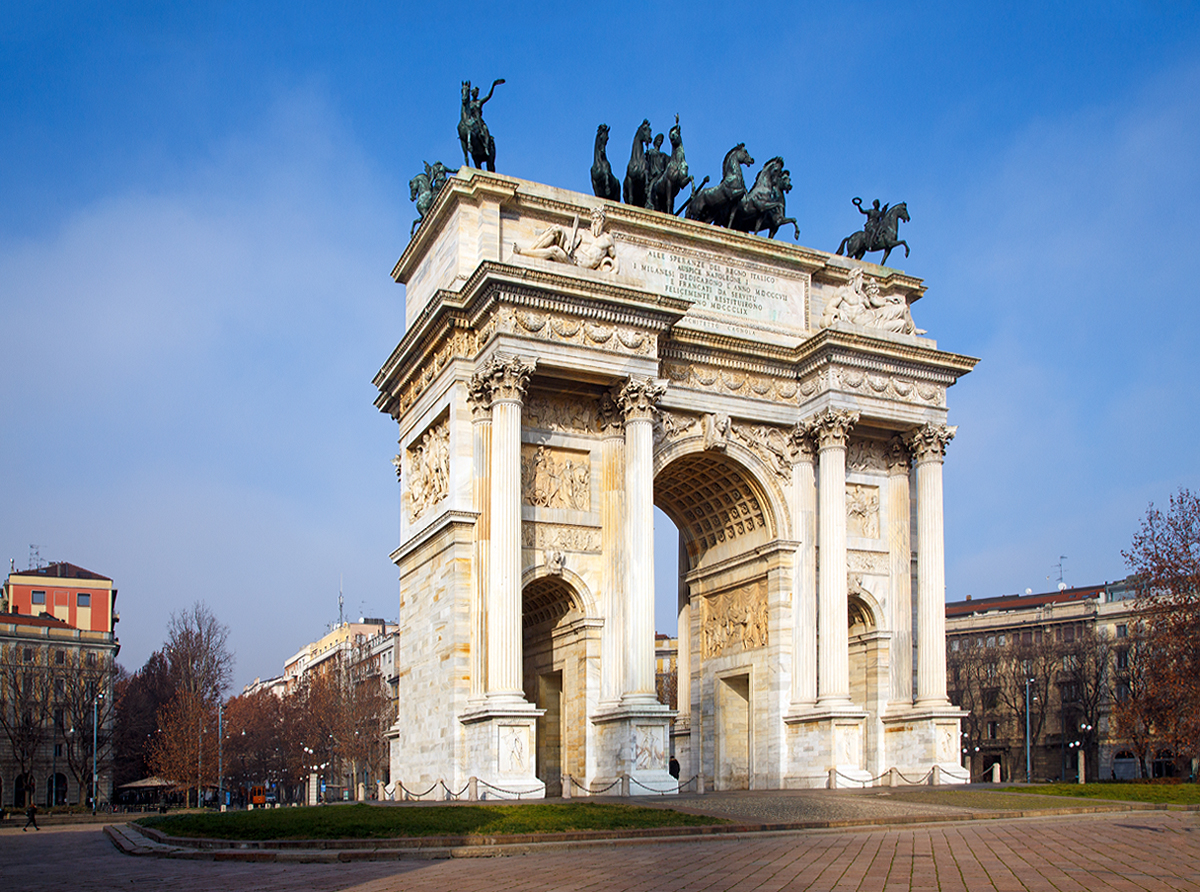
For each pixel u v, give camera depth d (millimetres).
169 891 28844
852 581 76250
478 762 58625
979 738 168750
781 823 43344
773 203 79688
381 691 180125
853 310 77250
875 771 74938
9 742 166000
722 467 76000
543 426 67250
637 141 77125
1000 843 37188
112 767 167250
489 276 61500
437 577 65625
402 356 73312
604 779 62938
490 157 70875
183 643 161875
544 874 30625
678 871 30484
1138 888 25078
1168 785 65375
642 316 66125
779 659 73125
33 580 192625
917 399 76062
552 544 66062
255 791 169625
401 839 38188
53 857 44156
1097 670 155500
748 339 73438
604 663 64875
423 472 71875
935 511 75812
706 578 82750
